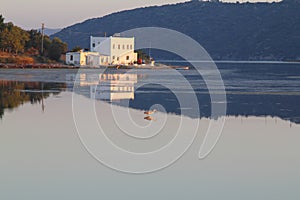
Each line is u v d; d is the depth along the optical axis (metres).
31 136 24.95
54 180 17.66
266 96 47.81
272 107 39.06
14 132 25.89
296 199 16.16
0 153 21.27
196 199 16.11
